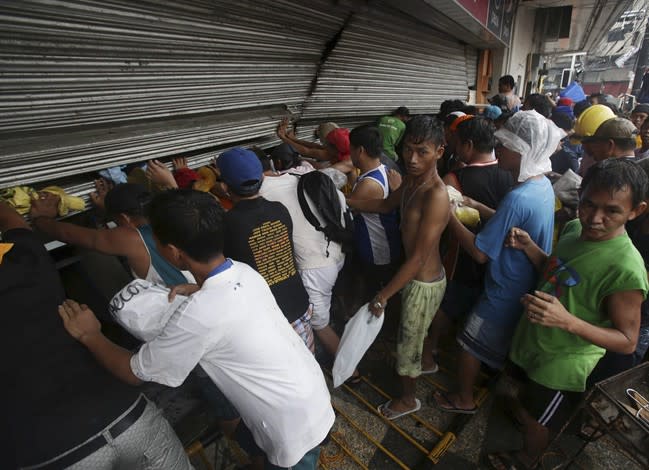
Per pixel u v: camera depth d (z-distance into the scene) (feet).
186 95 6.80
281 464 4.39
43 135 5.16
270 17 7.43
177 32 5.90
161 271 5.21
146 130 6.45
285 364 4.01
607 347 4.52
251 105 8.50
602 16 32.12
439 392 7.91
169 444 4.45
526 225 5.87
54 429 3.66
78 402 3.79
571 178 8.68
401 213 6.47
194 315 3.49
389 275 8.16
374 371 8.73
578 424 6.60
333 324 10.19
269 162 7.18
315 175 6.80
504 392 8.23
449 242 7.88
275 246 5.88
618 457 6.87
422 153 5.52
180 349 3.55
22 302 3.68
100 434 3.82
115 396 4.02
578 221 5.60
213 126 7.70
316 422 4.35
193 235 3.44
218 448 6.82
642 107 12.67
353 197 7.77
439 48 16.61
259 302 3.92
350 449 6.95
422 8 11.48
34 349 3.69
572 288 4.87
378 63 12.28
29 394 3.63
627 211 4.35
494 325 6.51
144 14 5.25
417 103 16.48
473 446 7.04
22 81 4.53
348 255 9.44
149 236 5.07
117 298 4.03
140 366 3.69
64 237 5.08
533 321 4.63
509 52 24.76
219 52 6.89
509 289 6.23
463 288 8.07
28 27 4.19
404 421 7.48
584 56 96.84
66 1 4.31
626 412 4.66
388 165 9.23
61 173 5.47
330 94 10.85
